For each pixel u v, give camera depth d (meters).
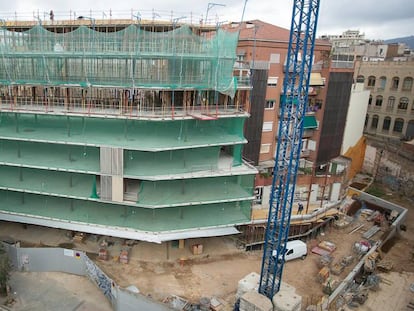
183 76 34.84
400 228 46.44
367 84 79.88
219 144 36.34
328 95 52.34
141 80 34.47
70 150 37.53
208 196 37.25
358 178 62.31
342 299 32.00
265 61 46.47
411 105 72.44
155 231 35.22
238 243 39.72
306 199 45.94
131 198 35.72
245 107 38.56
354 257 39.09
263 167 48.72
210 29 40.88
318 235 43.50
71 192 36.50
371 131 79.88
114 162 33.97
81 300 30.77
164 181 38.81
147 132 37.94
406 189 56.41
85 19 39.94
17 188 36.97
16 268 33.97
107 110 35.81
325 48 54.59
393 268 37.69
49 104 37.47
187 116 34.47
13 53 35.34
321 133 53.47
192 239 40.03
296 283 34.47
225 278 34.62
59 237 39.28
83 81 35.59
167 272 34.91
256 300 28.69
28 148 39.78
